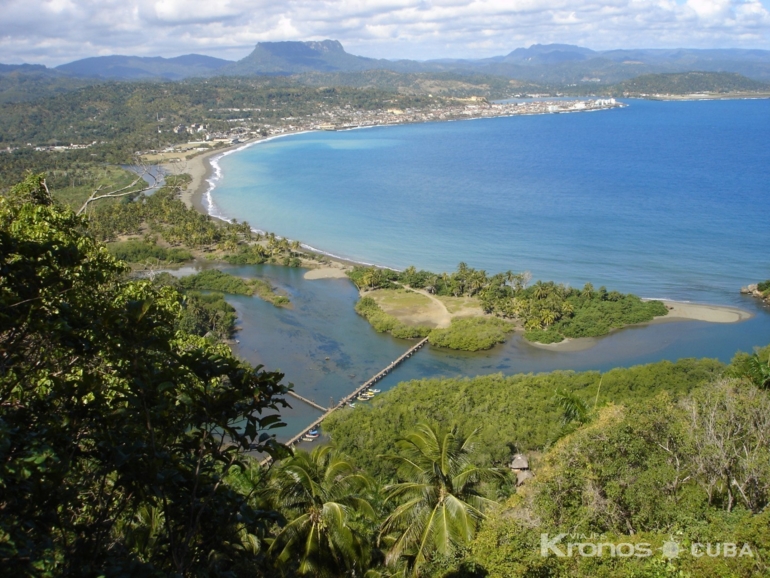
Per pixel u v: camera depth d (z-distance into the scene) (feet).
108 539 39.24
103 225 432.66
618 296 312.09
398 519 86.33
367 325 299.79
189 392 40.78
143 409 39.91
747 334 278.87
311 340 282.36
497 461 145.59
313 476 80.38
